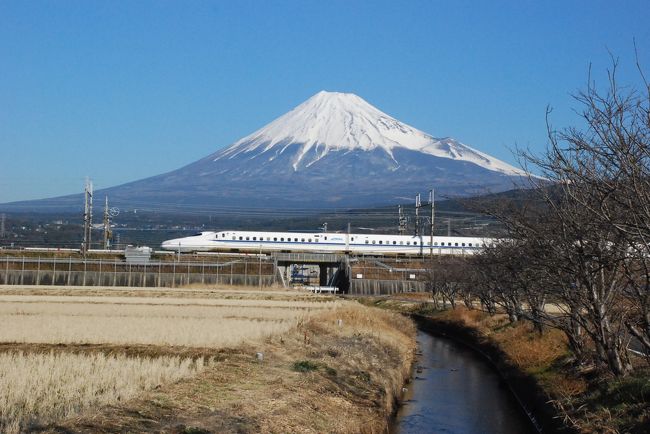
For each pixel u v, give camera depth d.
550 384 28.77
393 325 56.78
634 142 15.15
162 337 33.41
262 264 100.44
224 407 20.48
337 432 21.53
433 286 75.62
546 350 35.84
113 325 38.16
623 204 15.48
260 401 21.89
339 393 26.64
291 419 20.91
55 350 29.59
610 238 19.55
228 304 61.06
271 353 30.81
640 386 21.64
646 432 18.56
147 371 23.53
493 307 57.84
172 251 110.31
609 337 23.58
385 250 113.19
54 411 18.16
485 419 29.14
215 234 111.88
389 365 35.97
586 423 21.62
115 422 17.42
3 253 98.19
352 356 34.03
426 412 30.28
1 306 52.06
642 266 18.14
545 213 22.53
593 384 25.22
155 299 65.50
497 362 42.28
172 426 17.83
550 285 24.02
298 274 167.62
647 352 20.27
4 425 16.47
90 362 24.61
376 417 25.38
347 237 113.06
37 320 40.31
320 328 42.41
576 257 21.47
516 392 33.41
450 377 39.06
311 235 113.25
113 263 95.69
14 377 21.14
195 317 45.88
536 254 22.42
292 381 25.64
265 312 51.97
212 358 27.72
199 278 96.75
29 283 92.06
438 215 146.50
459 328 59.78
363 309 58.53
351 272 100.69
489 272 38.00
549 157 20.61
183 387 22.20
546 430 25.48
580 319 24.50
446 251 113.19
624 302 23.81
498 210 23.94
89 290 78.62
